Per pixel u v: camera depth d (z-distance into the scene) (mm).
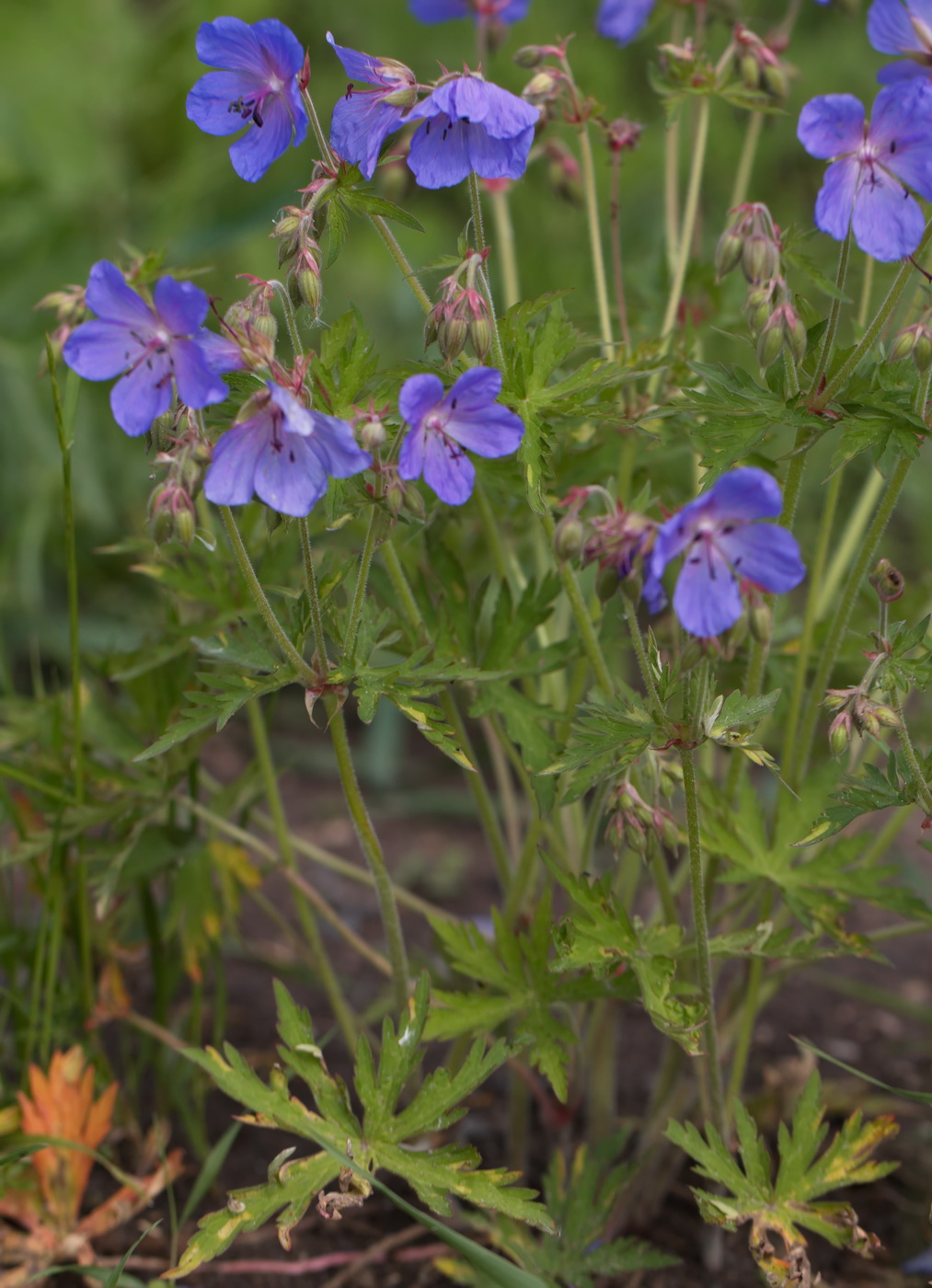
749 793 981
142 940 1068
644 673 895
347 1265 999
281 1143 1055
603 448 1012
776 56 1015
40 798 1023
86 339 862
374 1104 930
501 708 975
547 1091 1060
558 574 975
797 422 912
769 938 947
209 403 859
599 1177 1023
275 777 1057
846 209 884
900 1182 1034
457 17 1083
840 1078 1093
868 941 955
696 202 1049
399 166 1020
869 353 941
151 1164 1033
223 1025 1041
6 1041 1046
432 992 958
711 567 850
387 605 1001
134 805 1015
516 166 905
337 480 900
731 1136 1005
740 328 1052
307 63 895
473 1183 918
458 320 895
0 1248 987
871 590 1021
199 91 909
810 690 1020
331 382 906
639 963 927
